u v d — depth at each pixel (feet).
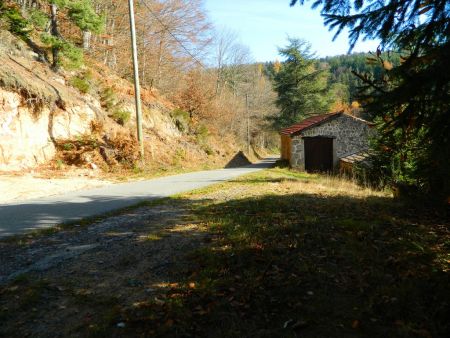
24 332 10.23
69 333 10.23
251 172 55.31
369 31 14.19
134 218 22.48
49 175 40.34
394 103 11.79
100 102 61.21
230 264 14.76
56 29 55.01
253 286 12.95
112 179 42.83
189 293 12.40
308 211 23.35
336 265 15.06
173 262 15.03
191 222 21.09
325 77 146.30
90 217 22.67
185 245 17.01
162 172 51.93
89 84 60.03
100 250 16.49
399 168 33.45
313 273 14.29
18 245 17.08
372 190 38.04
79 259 15.38
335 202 26.84
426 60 11.51
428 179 20.17
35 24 55.62
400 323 11.16
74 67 56.34
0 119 40.52
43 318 10.92
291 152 72.54
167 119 77.10
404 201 26.61
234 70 171.32
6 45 48.16
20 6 59.57
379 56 13.70
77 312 11.27
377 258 15.70
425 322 11.25
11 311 11.21
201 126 91.50
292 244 16.89
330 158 72.95
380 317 11.55
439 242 17.75
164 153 62.28
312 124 71.61
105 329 10.37
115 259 15.39
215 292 12.50
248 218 21.57
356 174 50.06
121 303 11.78
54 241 17.80
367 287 13.33
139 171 49.93
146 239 17.98
